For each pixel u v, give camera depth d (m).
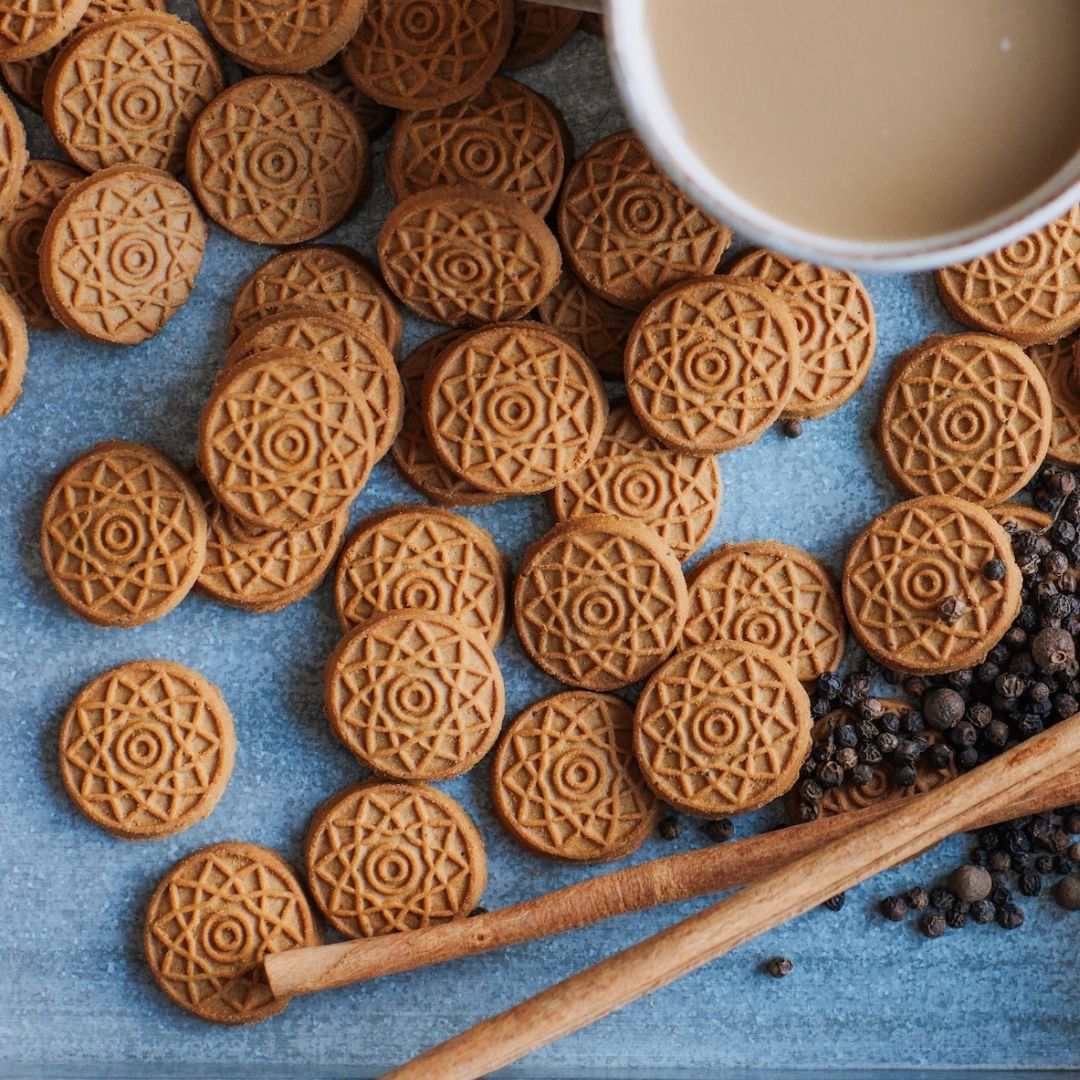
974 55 0.66
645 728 0.75
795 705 0.74
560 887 0.76
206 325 0.75
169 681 0.75
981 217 0.66
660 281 0.74
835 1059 0.76
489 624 0.75
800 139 0.66
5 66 0.74
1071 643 0.75
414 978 0.76
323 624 0.75
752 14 0.66
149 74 0.74
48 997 0.76
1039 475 0.76
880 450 0.75
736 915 0.72
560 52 0.75
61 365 0.75
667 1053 0.76
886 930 0.76
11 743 0.75
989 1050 0.76
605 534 0.74
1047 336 0.75
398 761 0.75
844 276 0.75
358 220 0.75
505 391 0.74
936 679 0.75
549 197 0.74
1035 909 0.76
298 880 0.75
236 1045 0.76
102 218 0.74
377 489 0.76
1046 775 0.73
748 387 0.74
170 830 0.75
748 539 0.76
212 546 0.75
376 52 0.74
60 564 0.74
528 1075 0.76
